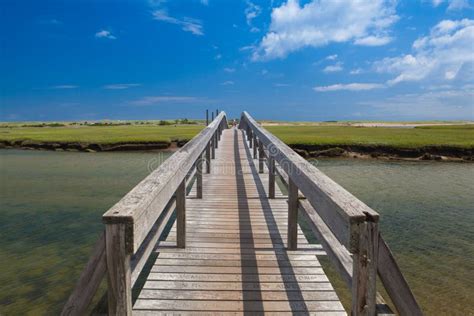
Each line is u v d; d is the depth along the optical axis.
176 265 3.38
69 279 4.65
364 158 18.34
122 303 1.58
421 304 3.99
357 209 1.62
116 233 1.55
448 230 6.62
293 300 2.77
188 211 5.26
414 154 18.31
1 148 23.09
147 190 1.97
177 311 2.60
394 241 6.03
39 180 11.77
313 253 3.69
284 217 4.97
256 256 3.61
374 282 1.56
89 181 11.58
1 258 5.31
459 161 17.33
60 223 6.99
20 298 4.21
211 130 6.80
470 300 4.07
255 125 8.56
